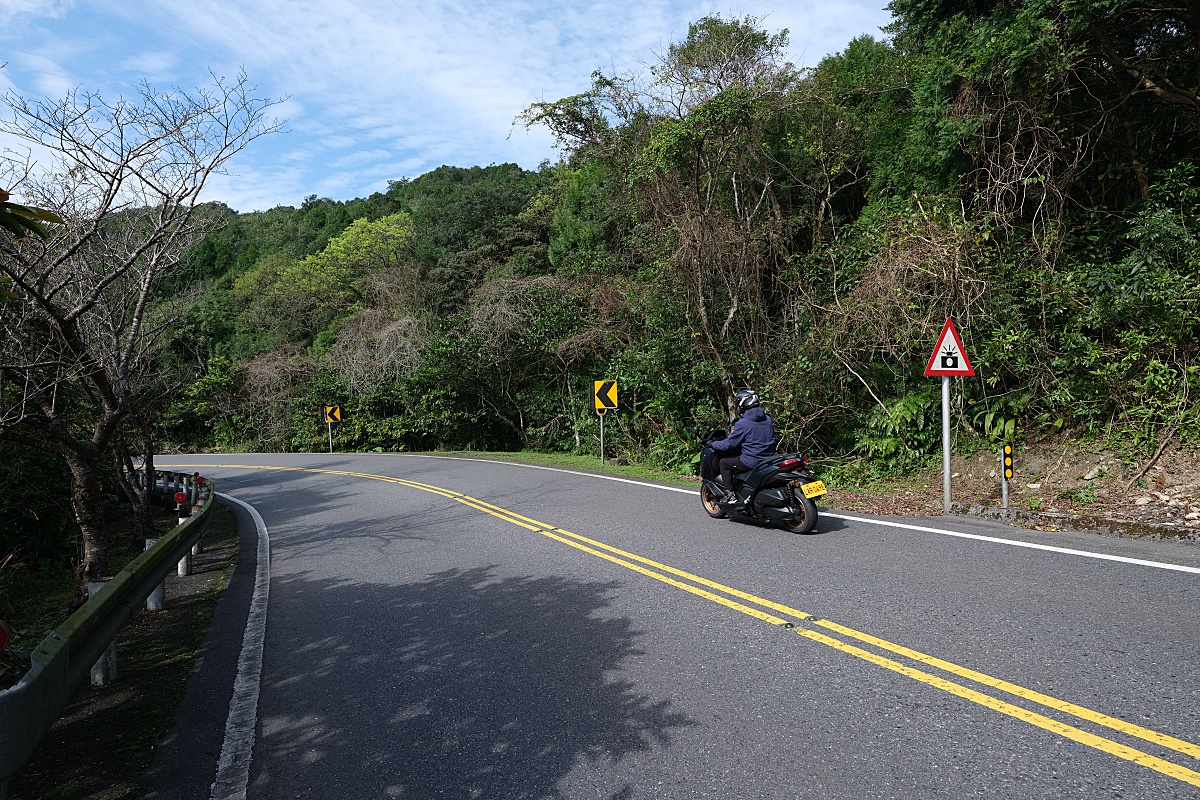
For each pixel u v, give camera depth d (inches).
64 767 155.0
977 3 507.5
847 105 677.3
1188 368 381.7
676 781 132.3
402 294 1411.2
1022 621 197.6
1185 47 462.0
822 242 658.8
